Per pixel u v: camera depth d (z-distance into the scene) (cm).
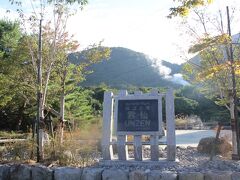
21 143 1261
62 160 1180
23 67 1488
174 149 1141
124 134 1168
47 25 1495
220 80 1388
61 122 1366
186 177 959
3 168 1093
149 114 1170
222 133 2039
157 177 966
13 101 1959
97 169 1032
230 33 1262
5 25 2553
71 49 1553
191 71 1538
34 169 1062
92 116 2434
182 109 4175
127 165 1131
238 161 1195
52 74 1566
